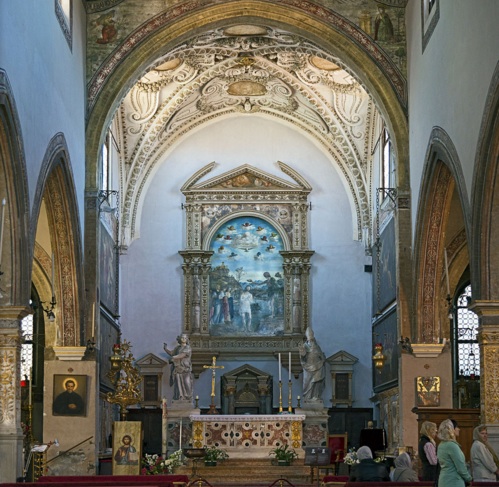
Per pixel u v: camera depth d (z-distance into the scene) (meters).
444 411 22.12
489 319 19.02
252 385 33.31
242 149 35.19
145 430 32.41
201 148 35.09
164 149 34.94
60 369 24.62
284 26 26.61
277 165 35.03
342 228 34.47
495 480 14.80
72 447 24.30
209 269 34.38
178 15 26.34
